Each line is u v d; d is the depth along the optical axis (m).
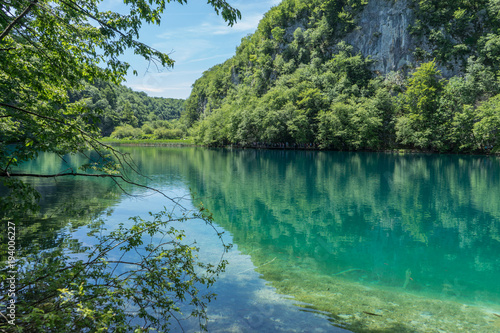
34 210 4.43
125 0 5.23
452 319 5.87
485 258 9.80
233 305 6.04
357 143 66.94
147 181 23.84
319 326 5.38
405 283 7.80
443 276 8.34
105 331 4.09
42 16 4.80
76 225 10.95
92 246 8.59
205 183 23.55
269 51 118.94
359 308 6.22
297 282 7.51
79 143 4.50
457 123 61.00
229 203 17.14
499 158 50.78
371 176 28.75
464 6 81.25
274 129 71.69
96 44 5.77
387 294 7.04
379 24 88.69
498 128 54.47
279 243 10.79
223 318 5.49
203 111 169.12
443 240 11.59
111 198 16.50
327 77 86.25
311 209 16.14
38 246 8.43
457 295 7.11
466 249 10.65
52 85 6.44
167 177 26.34
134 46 4.64
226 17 4.65
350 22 93.81
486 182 25.12
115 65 5.82
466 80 68.31
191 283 4.68
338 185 23.53
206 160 45.19
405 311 6.16
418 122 67.44
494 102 57.53
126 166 34.56
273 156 55.97
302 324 5.42
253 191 20.80
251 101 92.25
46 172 25.47
